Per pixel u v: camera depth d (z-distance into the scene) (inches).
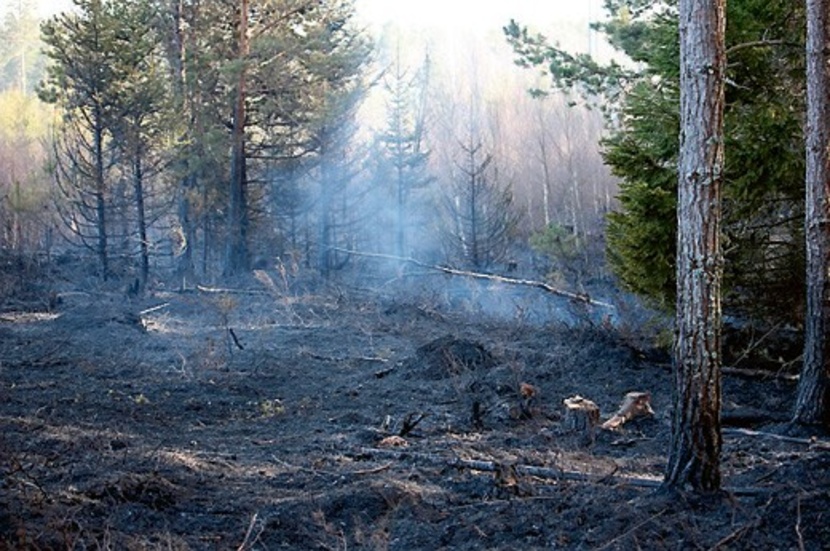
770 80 460.8
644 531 218.4
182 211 1208.8
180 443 364.8
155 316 852.0
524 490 269.7
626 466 316.2
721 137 235.5
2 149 1887.3
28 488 260.7
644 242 470.0
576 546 219.3
